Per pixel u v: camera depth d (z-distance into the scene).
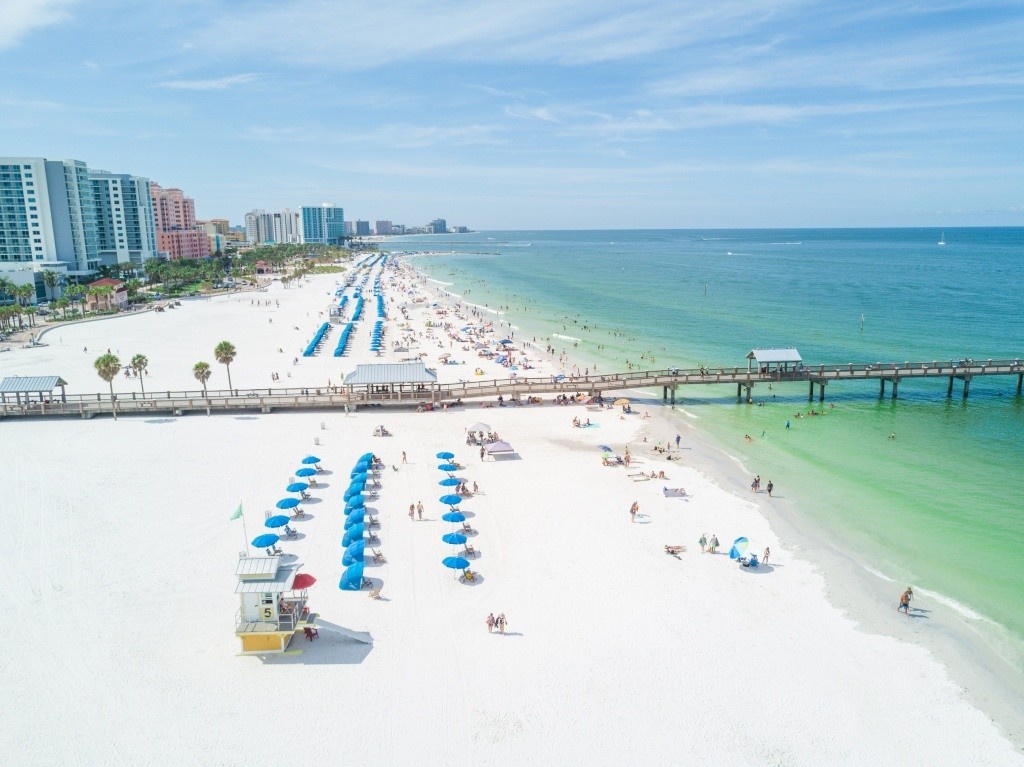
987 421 65.75
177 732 24.52
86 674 27.42
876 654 29.83
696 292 177.75
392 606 32.78
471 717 25.53
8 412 62.66
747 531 41.69
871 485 49.00
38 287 146.38
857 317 128.12
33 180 163.75
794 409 70.75
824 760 23.88
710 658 29.28
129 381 78.88
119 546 37.94
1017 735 25.31
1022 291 163.50
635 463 53.22
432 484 47.78
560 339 110.62
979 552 39.03
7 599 32.53
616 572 36.44
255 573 28.67
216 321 125.56
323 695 26.58
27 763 22.92
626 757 23.77
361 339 107.88
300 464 51.22
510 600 33.53
